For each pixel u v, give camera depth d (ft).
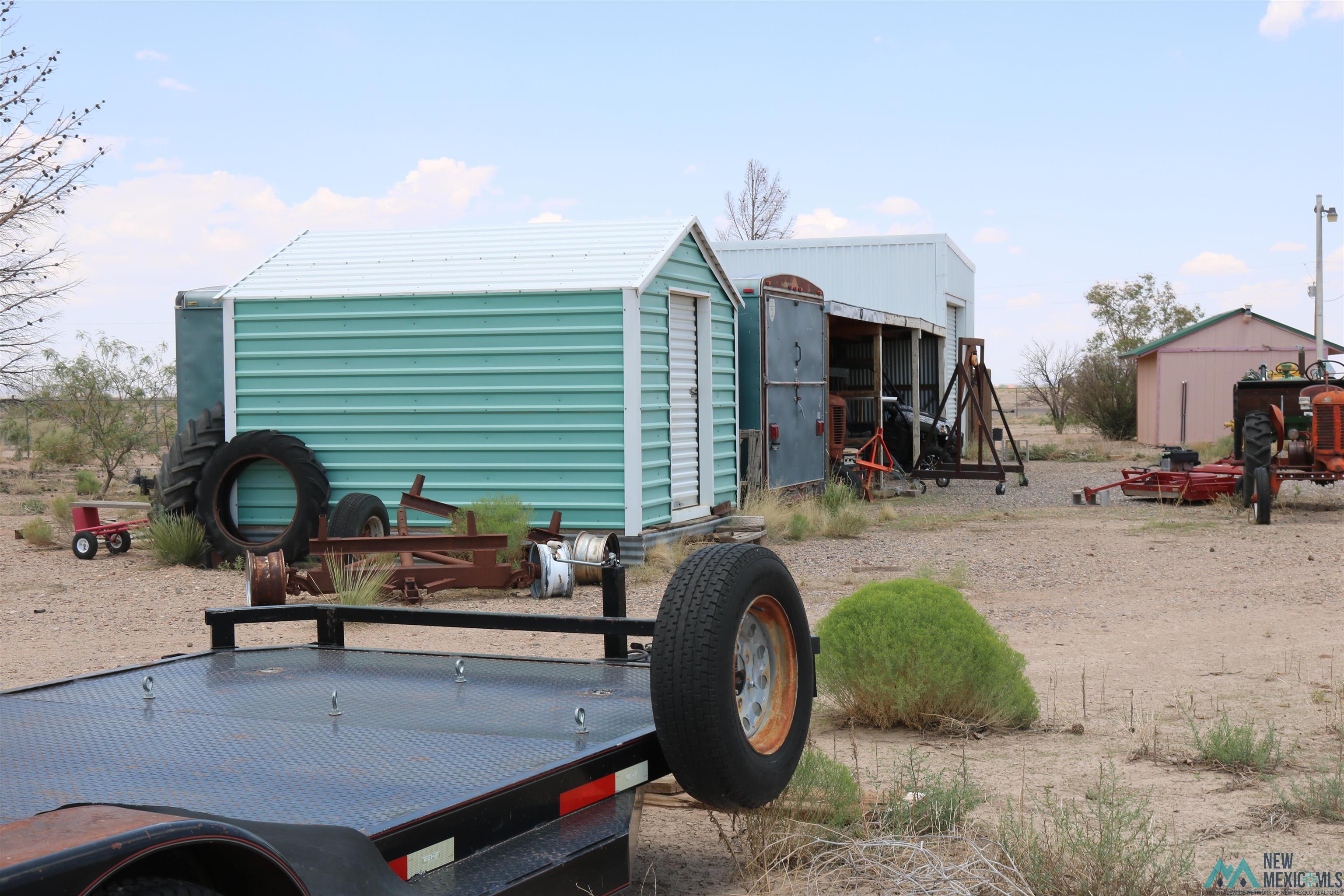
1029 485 75.20
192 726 11.48
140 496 64.80
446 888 8.36
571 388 39.06
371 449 40.88
